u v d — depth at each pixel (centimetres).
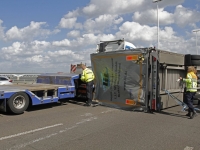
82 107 937
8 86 924
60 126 621
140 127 616
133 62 855
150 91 822
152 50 815
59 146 461
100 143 482
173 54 891
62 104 1012
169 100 905
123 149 447
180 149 452
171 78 912
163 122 678
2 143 477
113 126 625
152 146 466
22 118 718
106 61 953
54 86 926
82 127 612
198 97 966
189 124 657
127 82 880
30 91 809
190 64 956
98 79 999
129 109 876
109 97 953
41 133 552
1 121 675
